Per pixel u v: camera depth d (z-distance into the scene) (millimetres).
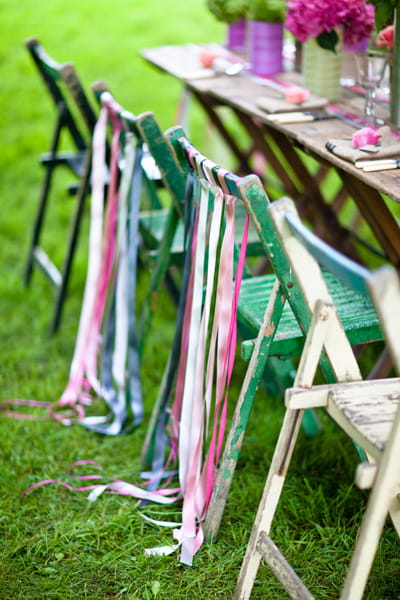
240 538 2211
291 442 1818
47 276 3580
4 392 3020
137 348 2807
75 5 7977
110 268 2936
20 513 2348
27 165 5113
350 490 2354
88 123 3020
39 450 2670
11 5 7965
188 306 2377
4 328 3465
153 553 2160
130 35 7164
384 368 2373
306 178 3012
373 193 2342
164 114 5688
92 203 2930
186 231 2330
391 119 2477
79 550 2207
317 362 1772
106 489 2471
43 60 3244
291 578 1782
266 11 3113
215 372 3006
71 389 2969
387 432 1634
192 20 7469
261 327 2020
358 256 3131
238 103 2865
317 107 2717
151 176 3148
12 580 2105
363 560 1625
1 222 4414
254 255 2826
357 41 2732
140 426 2785
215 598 2018
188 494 2264
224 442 2656
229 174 1930
